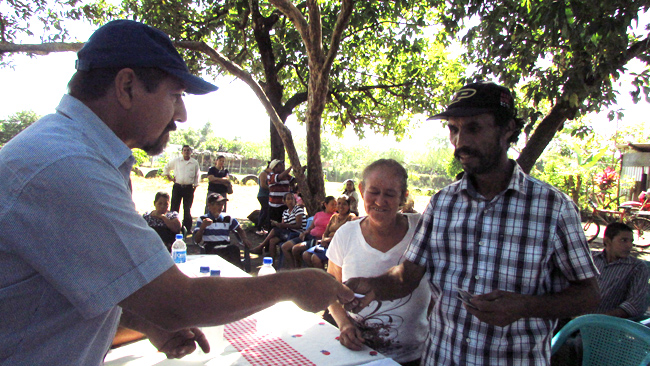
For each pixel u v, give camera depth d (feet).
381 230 6.33
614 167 55.36
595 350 6.95
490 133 4.76
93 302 2.56
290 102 32.07
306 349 5.17
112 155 2.98
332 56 21.42
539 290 4.83
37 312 2.65
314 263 16.56
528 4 14.93
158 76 3.08
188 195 27.14
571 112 15.90
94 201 2.56
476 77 17.57
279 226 20.65
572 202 4.80
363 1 28.04
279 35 30.40
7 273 2.56
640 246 29.89
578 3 12.57
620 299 9.75
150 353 4.96
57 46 18.06
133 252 2.69
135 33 2.98
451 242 5.26
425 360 5.50
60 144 2.64
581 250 4.60
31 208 2.49
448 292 5.21
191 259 9.50
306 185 24.30
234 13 30.78
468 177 5.30
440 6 25.88
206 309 2.89
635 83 15.40
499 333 4.83
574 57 14.94
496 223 4.93
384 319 6.22
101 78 2.96
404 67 35.99
